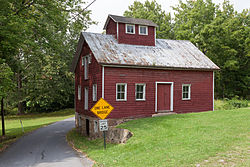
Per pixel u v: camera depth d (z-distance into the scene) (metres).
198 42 35.53
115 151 10.66
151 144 10.38
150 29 21.58
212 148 8.58
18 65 18.80
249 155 7.58
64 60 38.06
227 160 7.32
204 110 21.08
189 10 40.75
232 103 24.19
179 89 19.92
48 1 17.70
